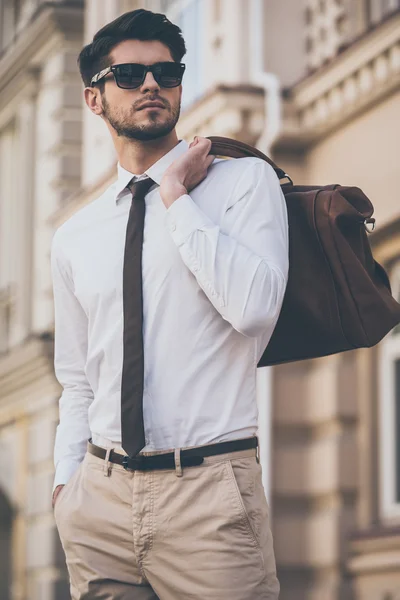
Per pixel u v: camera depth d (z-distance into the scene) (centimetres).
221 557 291
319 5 1024
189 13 1130
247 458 297
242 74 1016
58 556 1410
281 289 290
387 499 933
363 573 913
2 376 1553
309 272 308
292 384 992
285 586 962
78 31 1580
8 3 1875
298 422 987
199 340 299
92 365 317
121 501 304
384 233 913
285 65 1025
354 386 962
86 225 326
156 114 316
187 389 298
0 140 1809
